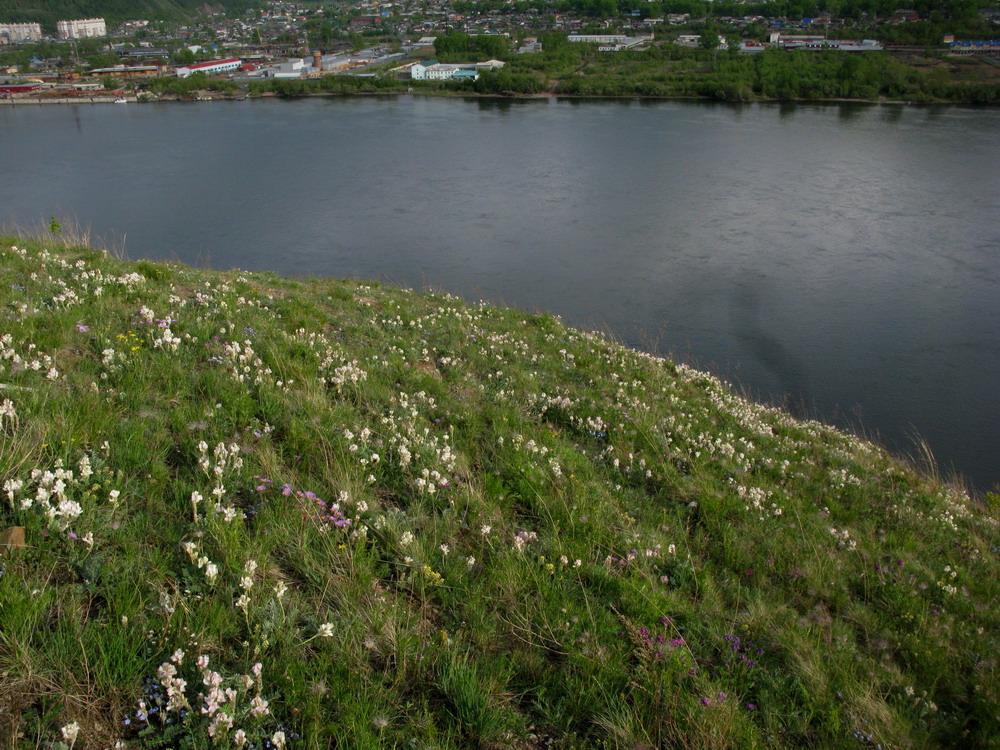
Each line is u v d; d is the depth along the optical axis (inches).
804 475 390.0
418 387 363.3
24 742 140.9
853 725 195.6
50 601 169.0
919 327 1206.9
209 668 166.9
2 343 263.9
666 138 2810.0
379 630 189.9
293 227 1742.1
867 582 271.6
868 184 2097.7
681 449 366.9
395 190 2119.8
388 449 279.4
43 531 184.5
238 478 234.4
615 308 1278.3
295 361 337.7
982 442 878.4
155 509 211.3
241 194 2041.1
